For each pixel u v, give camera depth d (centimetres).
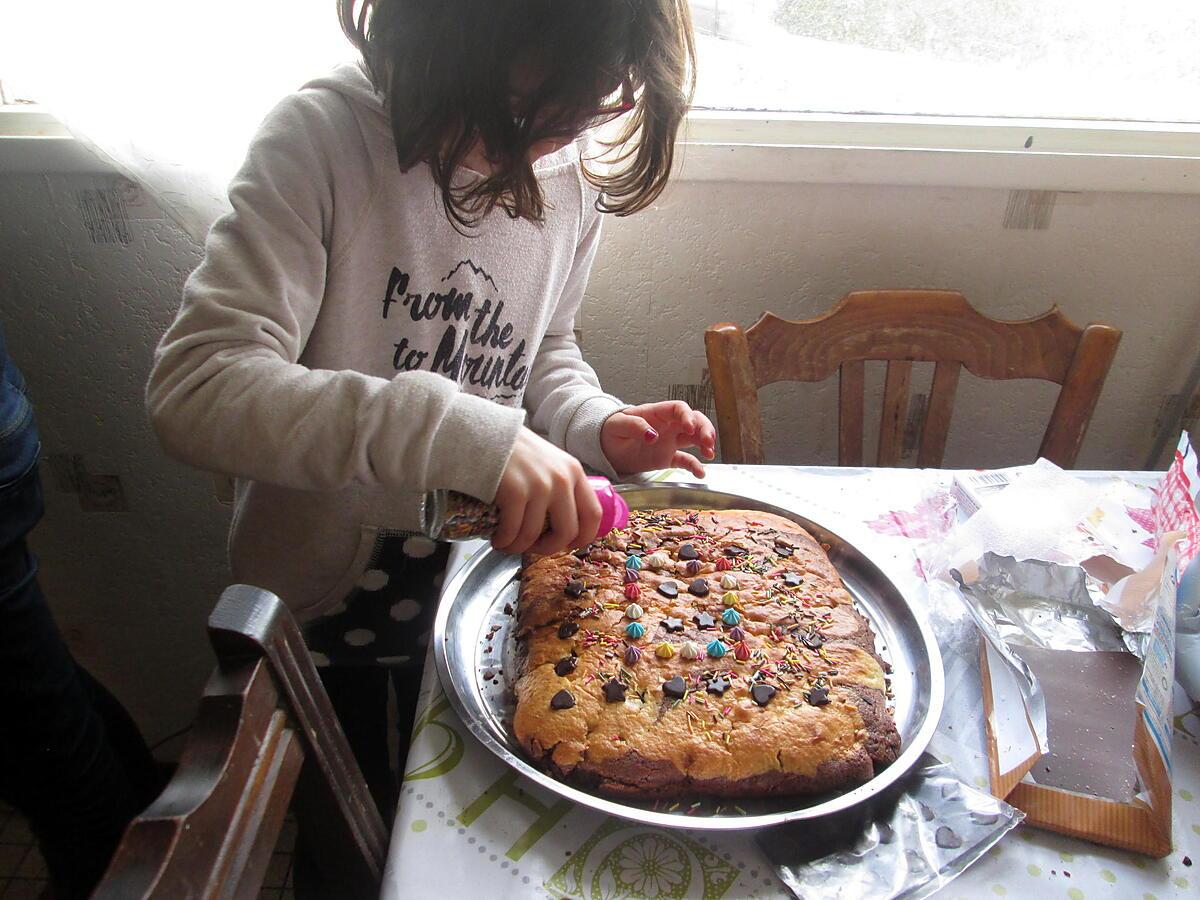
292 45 93
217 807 39
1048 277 121
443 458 61
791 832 55
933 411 111
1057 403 108
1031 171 111
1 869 128
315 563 91
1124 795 58
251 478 67
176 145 94
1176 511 72
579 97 61
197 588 138
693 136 110
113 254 109
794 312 123
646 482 87
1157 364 128
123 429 122
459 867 52
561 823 55
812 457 135
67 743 98
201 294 68
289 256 71
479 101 60
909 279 121
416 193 77
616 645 66
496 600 75
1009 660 63
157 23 90
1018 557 78
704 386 128
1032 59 111
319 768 49
